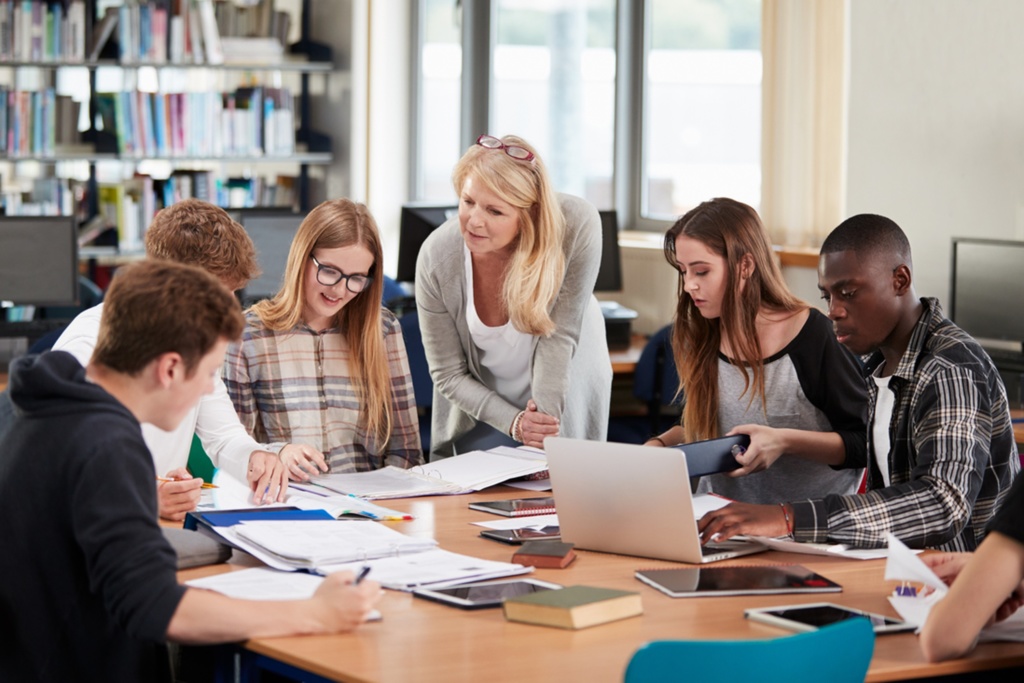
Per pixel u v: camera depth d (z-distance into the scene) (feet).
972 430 8.02
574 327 11.46
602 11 23.62
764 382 9.65
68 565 6.66
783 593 7.27
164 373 6.63
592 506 8.16
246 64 24.85
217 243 8.97
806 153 18.69
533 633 6.57
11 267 19.33
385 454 11.09
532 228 10.80
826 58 18.31
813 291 18.45
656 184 23.27
